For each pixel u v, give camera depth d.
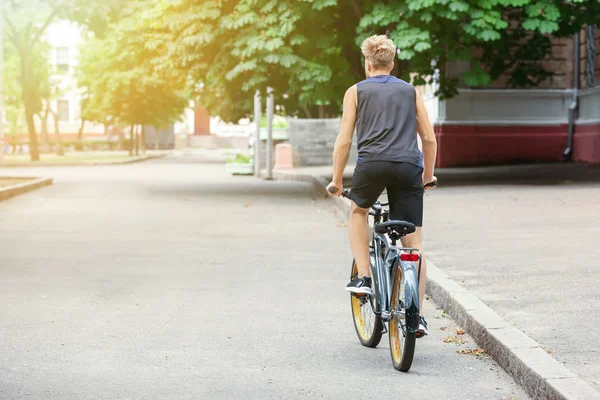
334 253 14.98
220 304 10.48
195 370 7.54
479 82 27.80
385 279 7.84
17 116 83.56
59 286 11.68
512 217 17.52
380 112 7.74
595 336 7.86
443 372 7.43
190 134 114.56
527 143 38.69
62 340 8.62
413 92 7.87
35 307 10.25
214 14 27.58
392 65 8.04
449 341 8.48
